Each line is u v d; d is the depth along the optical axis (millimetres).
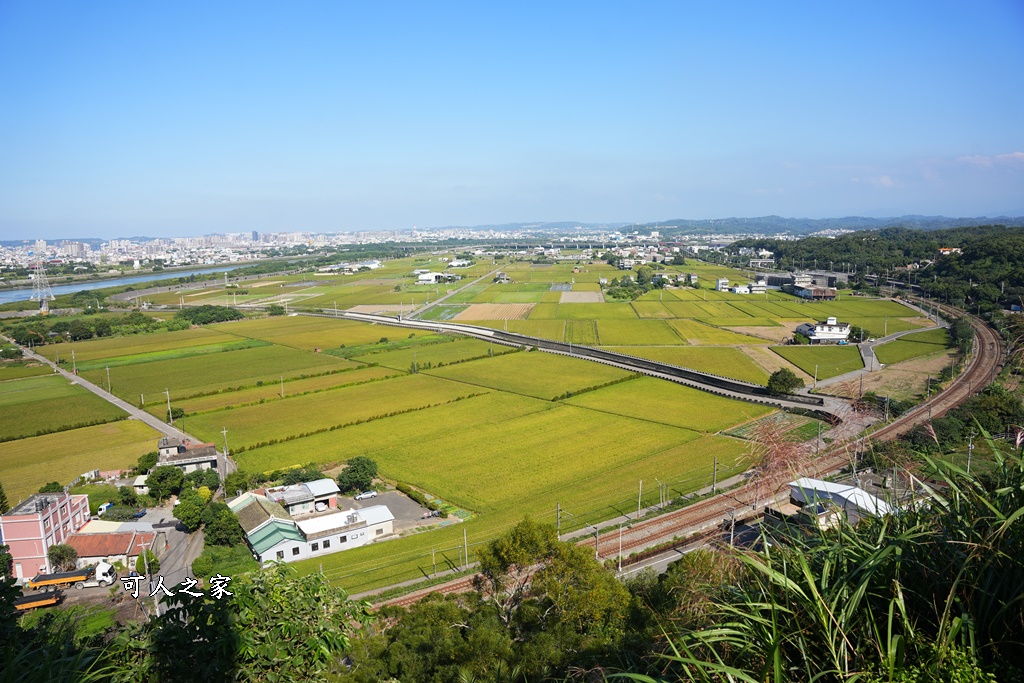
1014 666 8156
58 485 62500
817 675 8094
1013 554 8758
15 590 13781
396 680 21438
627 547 48875
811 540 10773
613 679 12094
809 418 79750
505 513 59156
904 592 9312
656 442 76875
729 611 9492
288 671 13383
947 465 10500
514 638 25266
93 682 12258
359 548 54781
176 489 67625
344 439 82562
